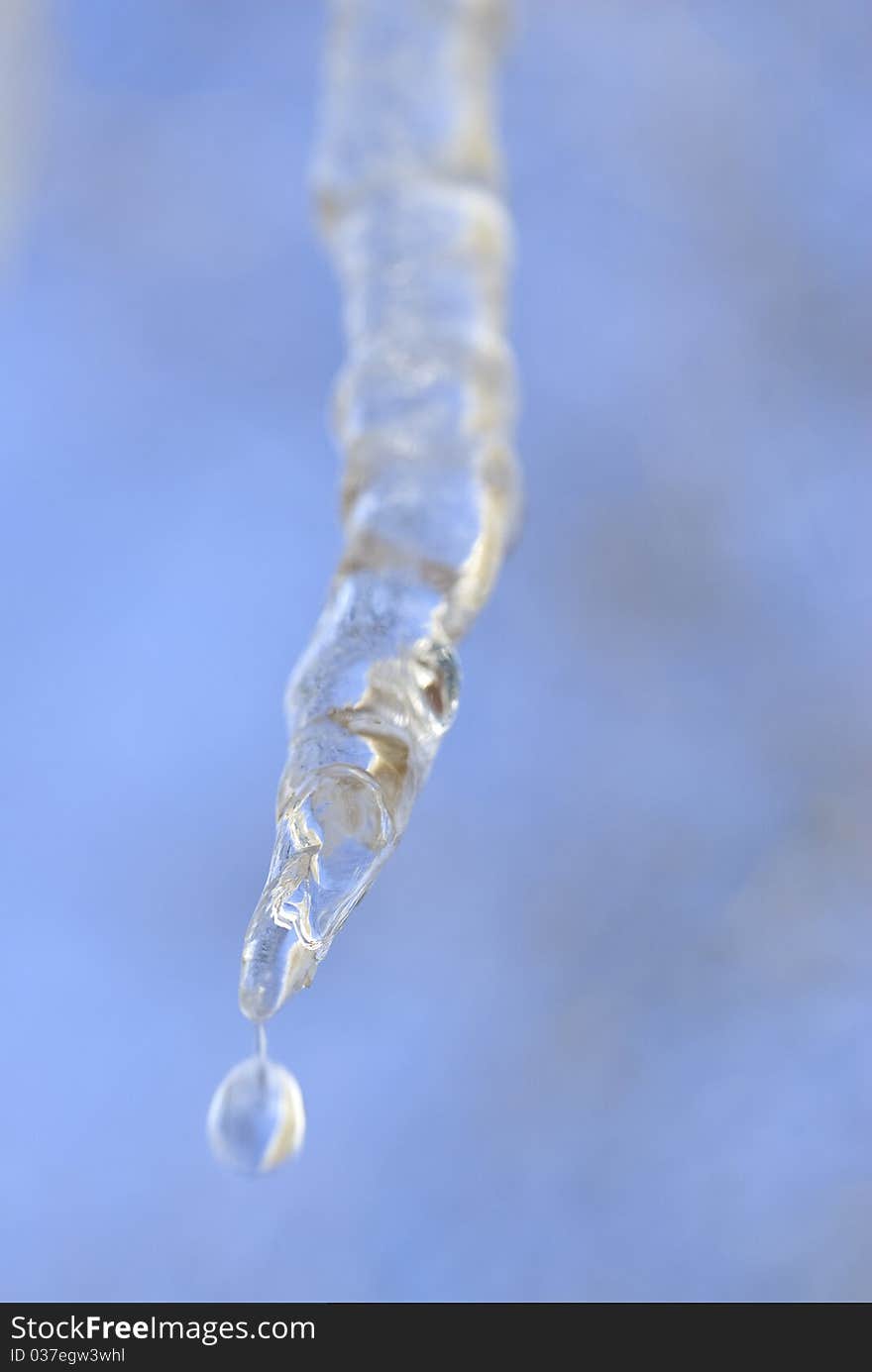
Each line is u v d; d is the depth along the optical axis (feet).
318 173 1.01
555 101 2.48
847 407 2.26
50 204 2.47
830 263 2.34
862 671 2.04
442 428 0.89
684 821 2.02
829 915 1.91
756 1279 1.71
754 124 2.42
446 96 1.03
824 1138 1.79
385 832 0.81
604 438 2.27
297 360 2.46
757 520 2.19
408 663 0.83
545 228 2.42
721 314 2.35
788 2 2.46
